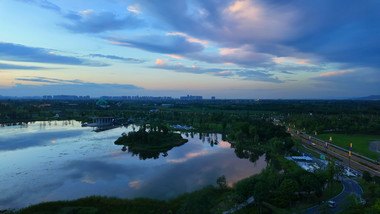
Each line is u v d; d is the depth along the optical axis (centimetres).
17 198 8694
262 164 13550
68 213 6844
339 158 13750
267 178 8662
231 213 6975
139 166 12900
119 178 10931
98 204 7756
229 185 9900
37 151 15550
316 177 8469
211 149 17650
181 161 14112
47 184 10038
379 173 11050
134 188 9750
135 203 7869
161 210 7469
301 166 12338
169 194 9138
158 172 11912
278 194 7725
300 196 8031
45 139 19662
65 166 12531
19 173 11319
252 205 7506
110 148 16988
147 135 18675
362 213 6084
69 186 9869
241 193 7381
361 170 11469
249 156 15500
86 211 7081
